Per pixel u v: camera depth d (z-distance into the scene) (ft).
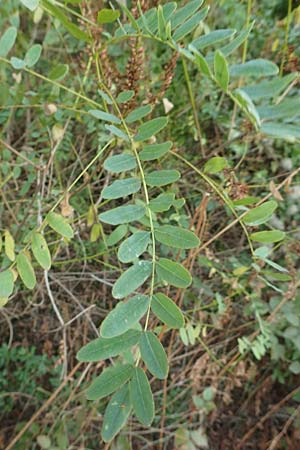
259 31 1.78
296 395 1.84
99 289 1.90
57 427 1.73
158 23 0.94
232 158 1.86
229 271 1.83
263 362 1.93
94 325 1.75
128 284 0.73
